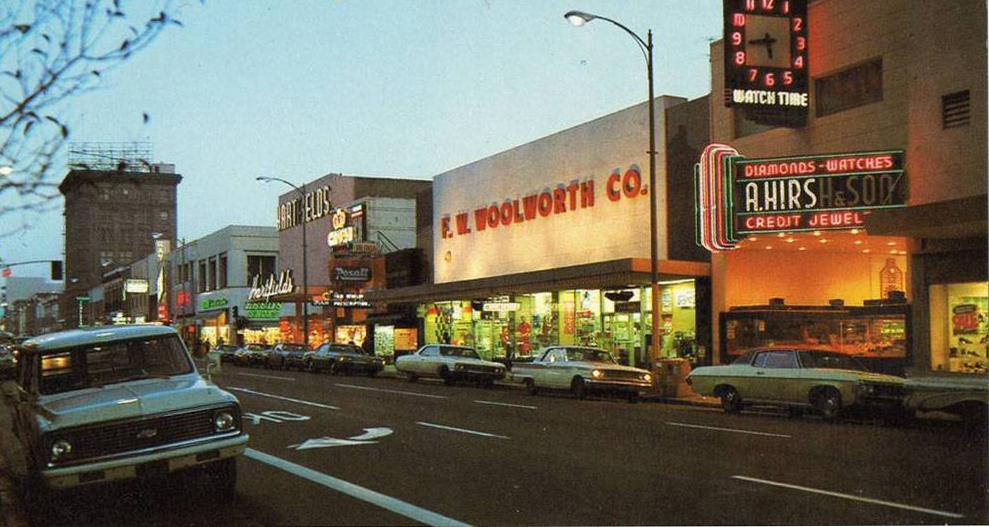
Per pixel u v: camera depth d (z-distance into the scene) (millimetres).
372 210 52438
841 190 22844
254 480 10922
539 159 36719
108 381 10016
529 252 37219
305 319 49250
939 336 21062
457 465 11867
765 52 24469
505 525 8211
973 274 20250
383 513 8844
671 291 29875
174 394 9258
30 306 179250
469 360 31828
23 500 10344
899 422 17703
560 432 15688
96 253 121812
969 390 15492
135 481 11117
